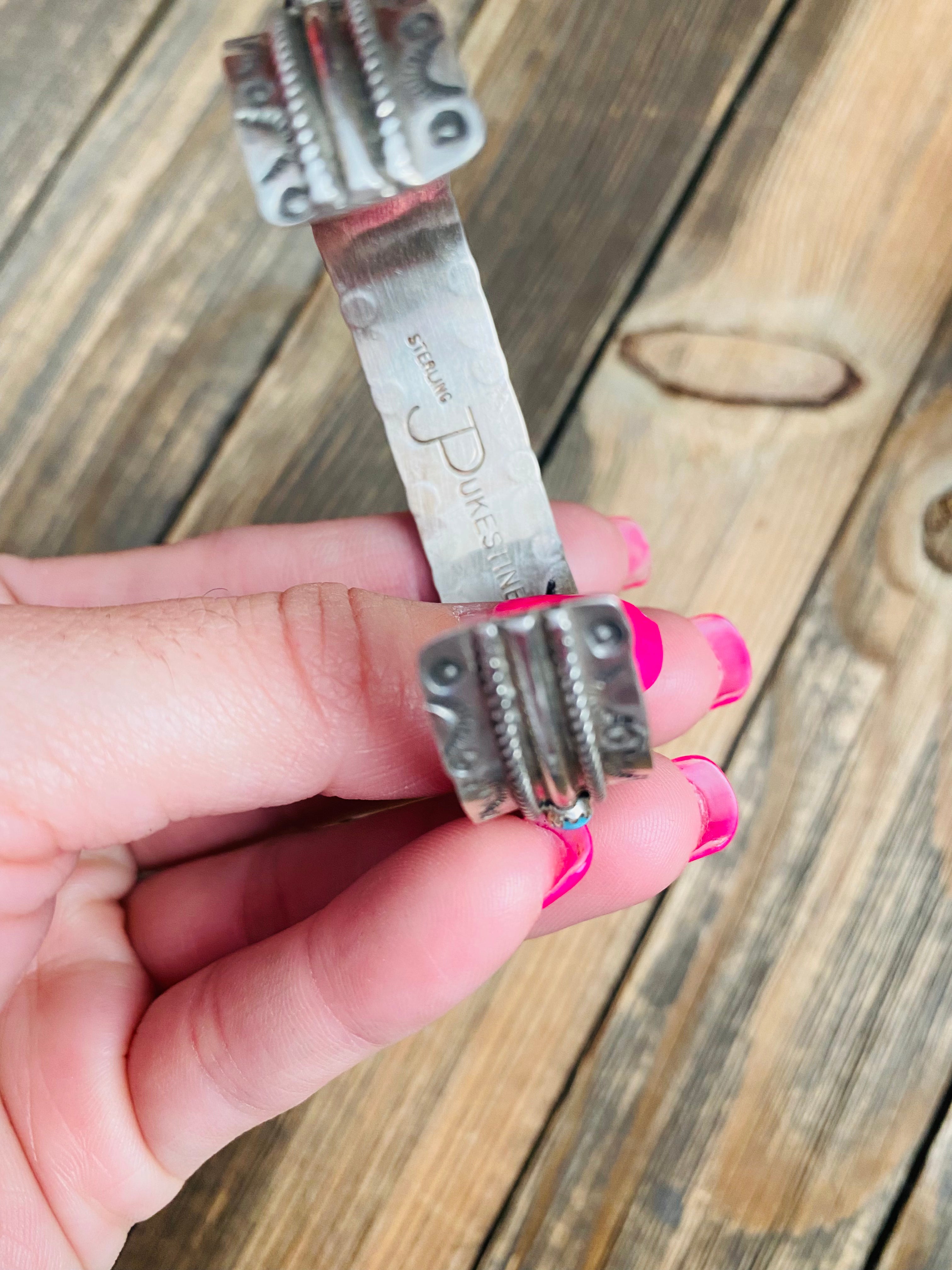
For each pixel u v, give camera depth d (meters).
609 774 0.12
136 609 0.13
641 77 0.20
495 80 0.20
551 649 0.11
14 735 0.13
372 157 0.12
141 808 0.13
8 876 0.13
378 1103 0.18
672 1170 0.18
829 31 0.20
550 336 0.20
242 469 0.20
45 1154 0.14
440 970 0.13
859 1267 0.18
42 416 0.20
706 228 0.20
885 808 0.19
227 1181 0.18
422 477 0.15
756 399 0.20
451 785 0.14
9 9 0.20
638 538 0.18
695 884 0.19
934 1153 0.18
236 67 0.12
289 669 0.13
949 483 0.19
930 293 0.19
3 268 0.20
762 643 0.19
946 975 0.18
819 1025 0.18
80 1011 0.15
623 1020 0.19
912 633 0.19
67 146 0.20
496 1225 0.18
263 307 0.20
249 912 0.17
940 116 0.20
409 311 0.14
